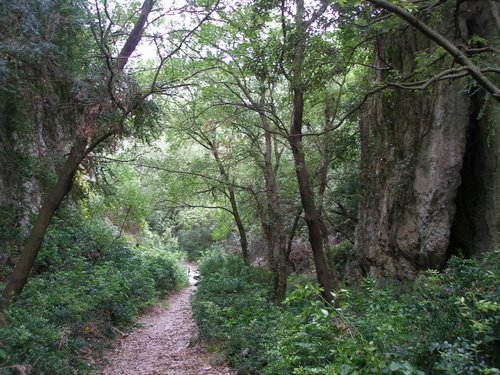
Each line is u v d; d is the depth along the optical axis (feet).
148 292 45.50
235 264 52.29
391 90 23.91
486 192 25.18
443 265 27.35
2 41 21.88
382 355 13.08
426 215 27.20
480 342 11.60
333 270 35.17
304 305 30.63
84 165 31.89
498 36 21.77
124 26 28.12
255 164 45.47
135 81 25.95
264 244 60.64
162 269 57.36
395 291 26.45
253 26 28.25
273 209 39.14
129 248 52.03
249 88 37.19
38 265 32.55
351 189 45.19
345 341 13.96
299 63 25.30
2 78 22.88
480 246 26.16
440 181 26.35
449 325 13.73
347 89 35.76
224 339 28.07
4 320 20.11
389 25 21.38
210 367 24.50
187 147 51.55
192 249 98.63
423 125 28.27
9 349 17.93
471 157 26.86
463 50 16.02
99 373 23.89
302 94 29.27
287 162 47.85
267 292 40.14
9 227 31.58
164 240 86.22
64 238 38.11
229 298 35.73
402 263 30.27
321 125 41.63
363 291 29.30
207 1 28.78
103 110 23.94
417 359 13.07
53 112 28.02
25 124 29.99
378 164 34.58
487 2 24.47
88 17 23.90
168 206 55.72
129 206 55.36
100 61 25.94
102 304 32.60
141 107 25.99
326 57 24.54
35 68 24.47
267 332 24.98
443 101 26.25
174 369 24.98
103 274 36.14
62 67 24.98
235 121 40.78
